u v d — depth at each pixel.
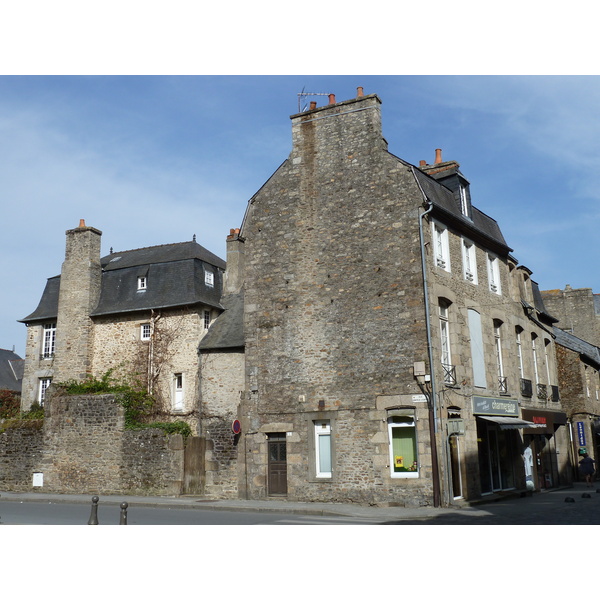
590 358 31.05
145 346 23.91
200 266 24.69
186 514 15.26
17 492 21.55
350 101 19.75
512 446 22.00
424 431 17.02
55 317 26.45
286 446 18.81
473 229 20.80
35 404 25.91
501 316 22.42
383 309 18.14
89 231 25.62
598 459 32.00
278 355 19.42
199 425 21.25
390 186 18.67
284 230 20.08
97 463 20.86
